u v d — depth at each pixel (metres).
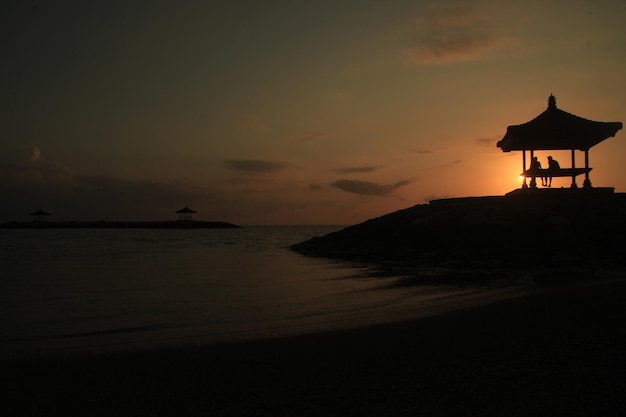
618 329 8.82
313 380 7.19
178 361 8.41
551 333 8.94
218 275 22.72
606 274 18.02
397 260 26.19
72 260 33.06
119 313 13.38
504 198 28.02
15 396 6.80
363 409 6.03
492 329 9.62
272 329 10.95
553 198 26.27
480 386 6.58
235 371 7.78
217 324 11.84
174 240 71.12
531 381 6.62
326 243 36.78
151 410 6.25
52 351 9.18
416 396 6.36
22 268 27.02
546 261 21.22
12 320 12.48
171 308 14.09
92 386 7.18
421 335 9.57
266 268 25.97
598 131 24.33
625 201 25.19
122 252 42.31
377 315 12.17
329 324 11.30
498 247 23.53
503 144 27.09
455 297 14.59
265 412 6.08
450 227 27.09
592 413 5.55
